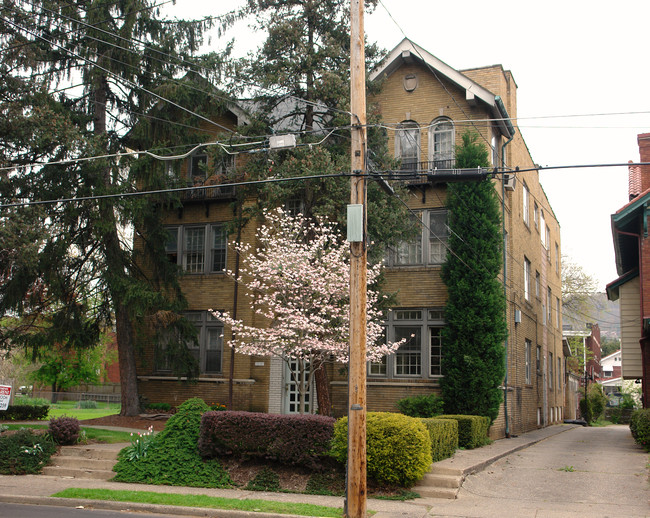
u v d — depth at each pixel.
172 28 20.77
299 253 17.62
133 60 20.33
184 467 13.59
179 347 21.94
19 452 14.53
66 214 19.91
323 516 10.45
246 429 13.46
